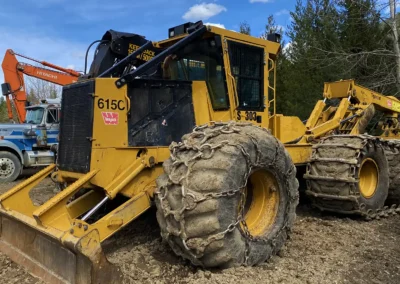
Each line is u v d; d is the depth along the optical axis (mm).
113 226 3604
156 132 4223
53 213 3635
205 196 3279
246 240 3625
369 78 14781
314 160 5473
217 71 4688
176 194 3395
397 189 6078
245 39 4891
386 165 5844
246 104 4957
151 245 4293
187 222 3328
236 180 3438
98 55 4953
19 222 3965
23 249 3986
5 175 10656
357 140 5445
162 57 4219
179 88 4395
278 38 5477
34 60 13039
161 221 3535
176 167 3525
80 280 3209
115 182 3859
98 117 3893
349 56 14094
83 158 3961
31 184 4395
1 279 3635
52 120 11469
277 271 3668
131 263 3830
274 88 5484
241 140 3576
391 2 14234
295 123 5996
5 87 12867
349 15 14875
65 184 4566
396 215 5875
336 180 5234
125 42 4938
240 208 3568
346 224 5336
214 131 3699
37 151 11133
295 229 5059
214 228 3289
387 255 4188
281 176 3980
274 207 4012
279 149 3916
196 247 3320
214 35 4574
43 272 3615
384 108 7758
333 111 7070
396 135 7914
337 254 4188
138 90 4133
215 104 4688
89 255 3117
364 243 4578
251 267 3627
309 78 15203
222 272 3467
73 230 3303
